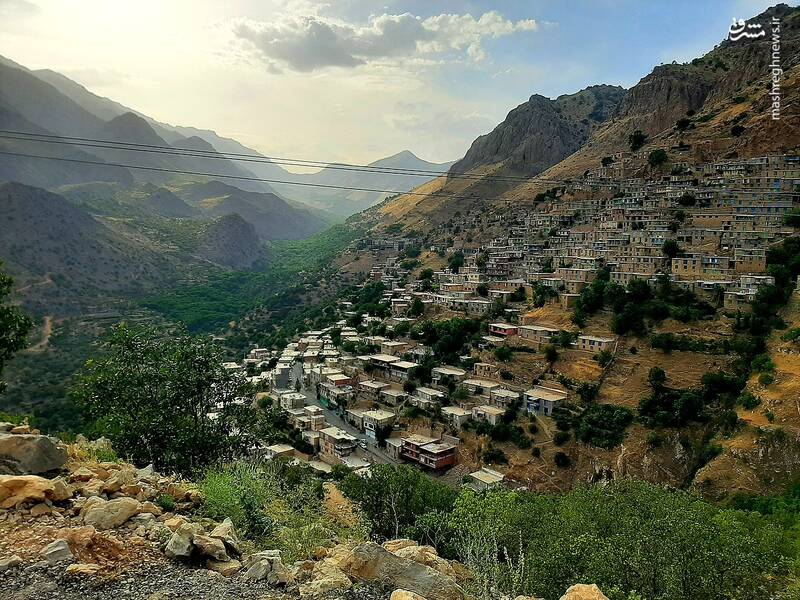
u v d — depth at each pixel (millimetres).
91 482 15461
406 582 12391
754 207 103500
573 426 77875
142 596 10461
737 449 64188
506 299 114062
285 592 11500
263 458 31500
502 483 72188
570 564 22969
